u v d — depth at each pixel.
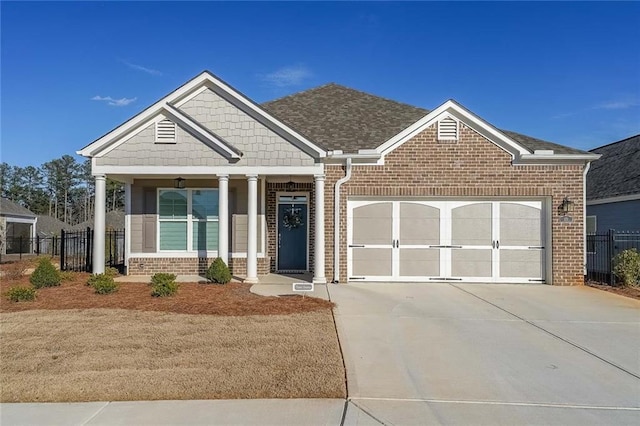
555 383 5.88
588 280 14.82
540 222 13.87
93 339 7.52
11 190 90.62
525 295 11.85
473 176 13.70
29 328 8.21
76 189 96.88
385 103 18.11
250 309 9.72
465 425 4.73
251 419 4.84
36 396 5.39
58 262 23.39
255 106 13.78
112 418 4.88
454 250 13.83
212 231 15.45
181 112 13.52
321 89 19.23
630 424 4.78
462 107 13.58
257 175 13.71
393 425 4.73
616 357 6.93
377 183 13.72
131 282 13.48
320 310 9.68
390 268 13.80
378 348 7.25
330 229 13.75
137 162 13.63
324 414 4.96
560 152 13.73
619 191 18.56
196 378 5.86
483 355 6.96
